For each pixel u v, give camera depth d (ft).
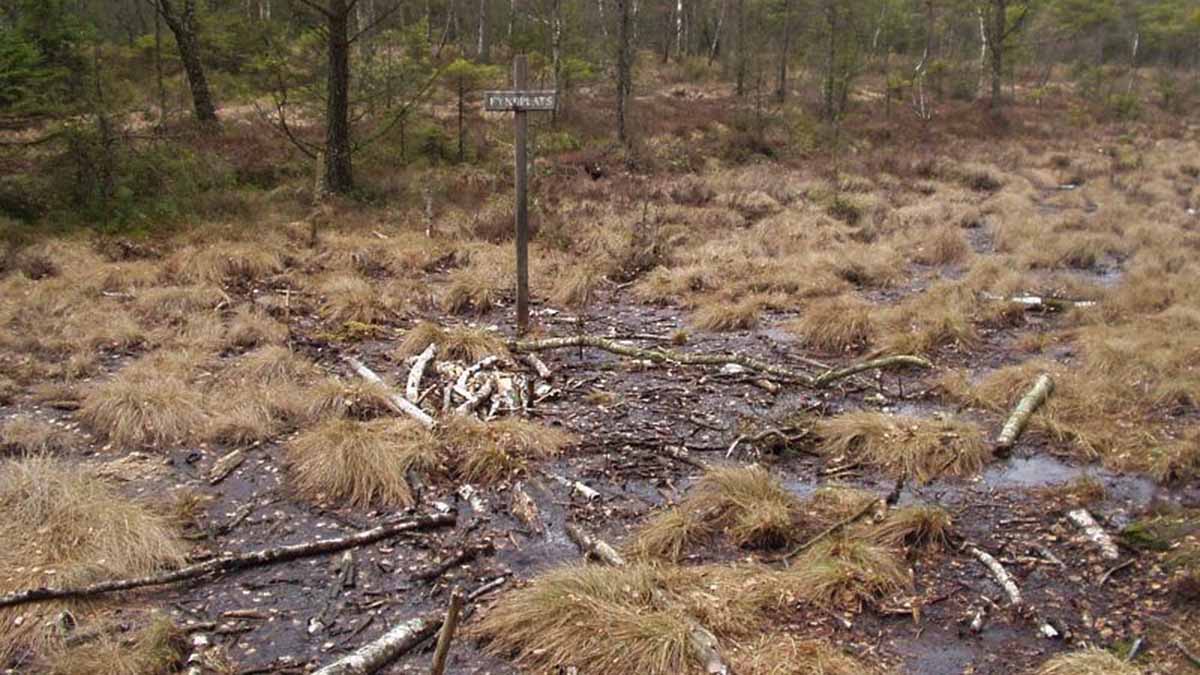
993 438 22.25
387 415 22.72
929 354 28.76
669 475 20.12
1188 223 49.98
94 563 15.29
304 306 32.37
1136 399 24.45
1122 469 20.63
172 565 16.03
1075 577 16.02
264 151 55.31
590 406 24.11
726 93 102.17
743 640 13.88
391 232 43.37
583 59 82.07
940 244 43.19
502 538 17.42
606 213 48.03
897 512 17.60
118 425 21.13
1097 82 112.16
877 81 116.26
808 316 31.04
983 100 108.88
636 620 13.61
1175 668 13.32
